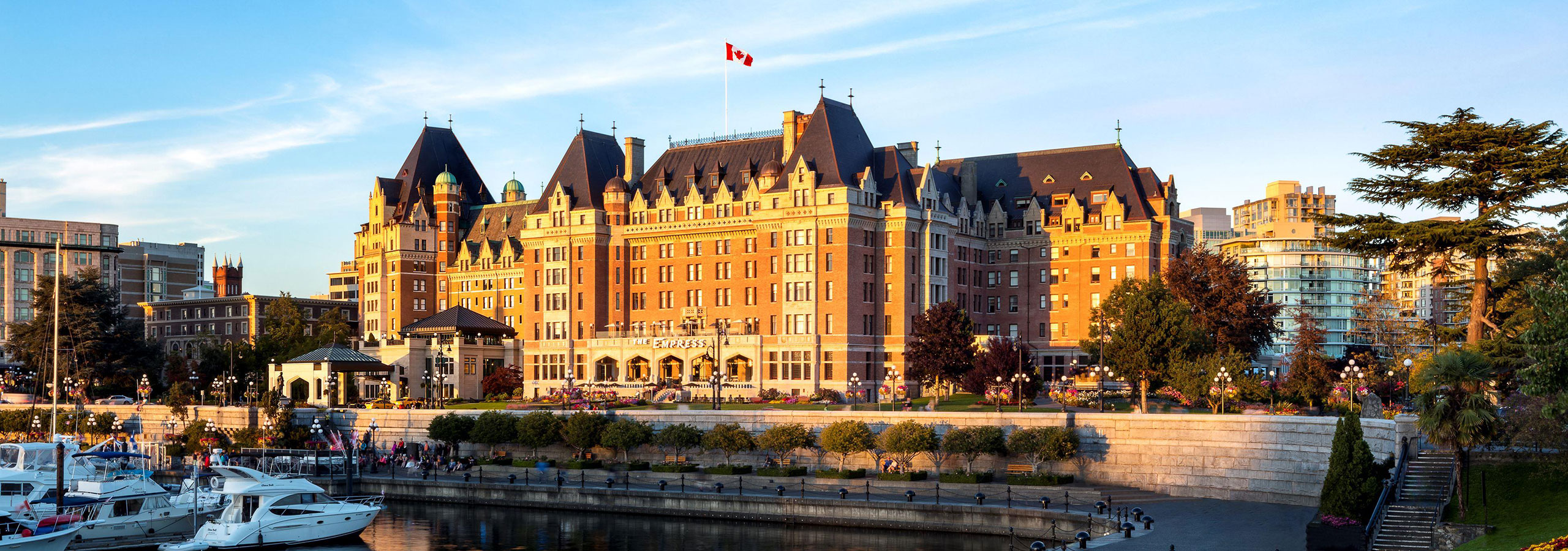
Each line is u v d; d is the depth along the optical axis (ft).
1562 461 226.99
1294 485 296.71
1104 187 580.71
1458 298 378.32
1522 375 209.26
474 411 431.02
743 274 547.49
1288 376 426.92
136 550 297.94
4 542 249.34
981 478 334.24
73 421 485.97
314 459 389.80
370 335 652.89
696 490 340.59
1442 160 306.35
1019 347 408.46
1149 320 391.86
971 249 582.76
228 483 297.53
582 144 604.90
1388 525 225.56
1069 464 338.95
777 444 359.05
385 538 306.55
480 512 345.31
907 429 345.72
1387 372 415.64
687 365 541.34
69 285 601.62
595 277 580.30
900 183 528.63
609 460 393.70
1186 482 317.83
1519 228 306.35
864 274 522.06
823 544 286.25
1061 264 580.71
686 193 572.92
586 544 295.69
